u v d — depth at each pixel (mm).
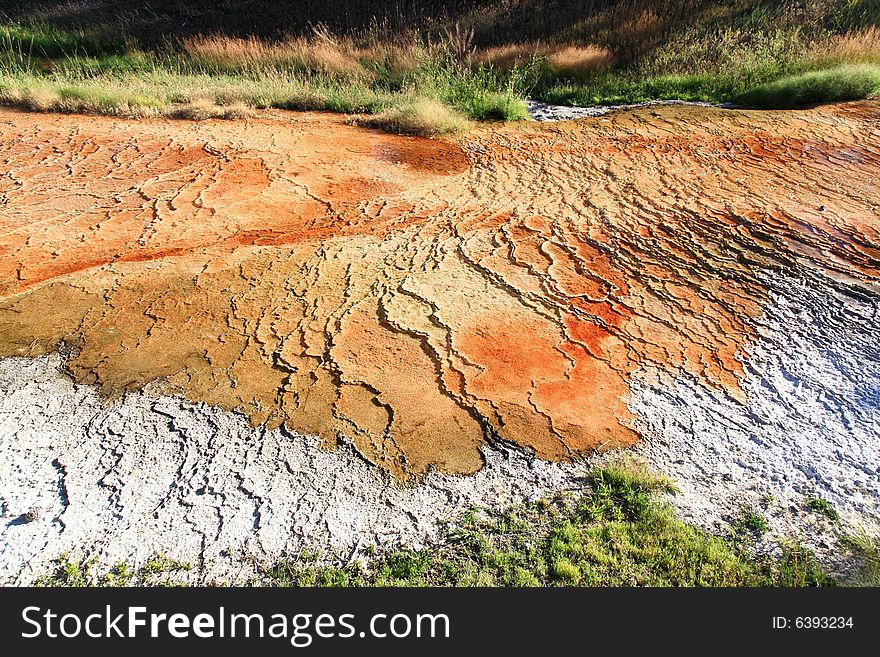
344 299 4402
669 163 6734
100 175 6094
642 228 5438
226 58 11156
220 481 3160
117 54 12180
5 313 4133
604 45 11820
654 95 9617
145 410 3508
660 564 2893
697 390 3834
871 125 7645
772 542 3014
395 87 9977
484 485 3213
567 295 4570
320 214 5574
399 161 6809
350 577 2809
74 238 4996
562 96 9859
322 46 11328
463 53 11281
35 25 13703
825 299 4586
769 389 3869
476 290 4570
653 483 3244
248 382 3705
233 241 5055
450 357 3949
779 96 8664
